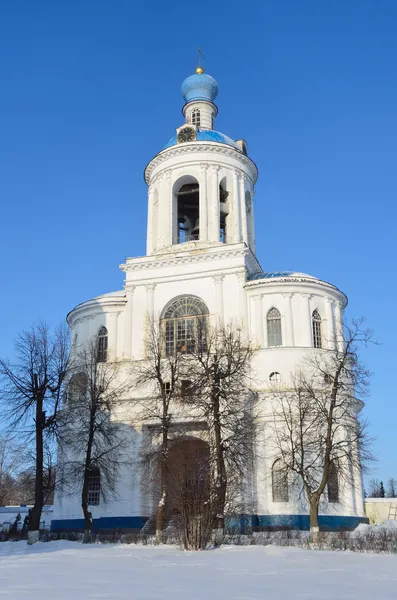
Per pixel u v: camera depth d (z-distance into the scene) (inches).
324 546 1305.4
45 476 1914.4
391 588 673.0
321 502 1775.3
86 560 1007.0
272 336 2000.5
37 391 1662.2
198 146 2331.4
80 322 2212.1
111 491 1903.3
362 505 1903.3
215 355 1708.9
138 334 2100.1
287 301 2009.1
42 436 1642.5
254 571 848.3
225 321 2017.7
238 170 2374.5
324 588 668.1
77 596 581.6
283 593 624.4
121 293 2246.6
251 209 2463.1
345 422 1836.9
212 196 2278.5
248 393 1863.9
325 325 2041.1
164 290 2129.7
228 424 1680.6
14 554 1151.6
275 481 1815.9
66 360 1738.4
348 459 1753.2
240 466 1662.2
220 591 634.8
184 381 1870.1
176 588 654.5
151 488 1824.6
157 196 2402.8
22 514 2834.6
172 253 2149.4
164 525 1702.8
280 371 1920.5
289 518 1770.4
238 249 2087.8
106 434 1819.6
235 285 2062.0
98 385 1900.8
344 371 1736.0
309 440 1775.3
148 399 1876.2
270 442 1845.5
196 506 1290.6
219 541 1368.1
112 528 1868.8
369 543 1316.4
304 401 1766.7
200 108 2578.7
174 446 1679.4
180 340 2059.5
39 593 599.2
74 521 1950.1
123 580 725.3
